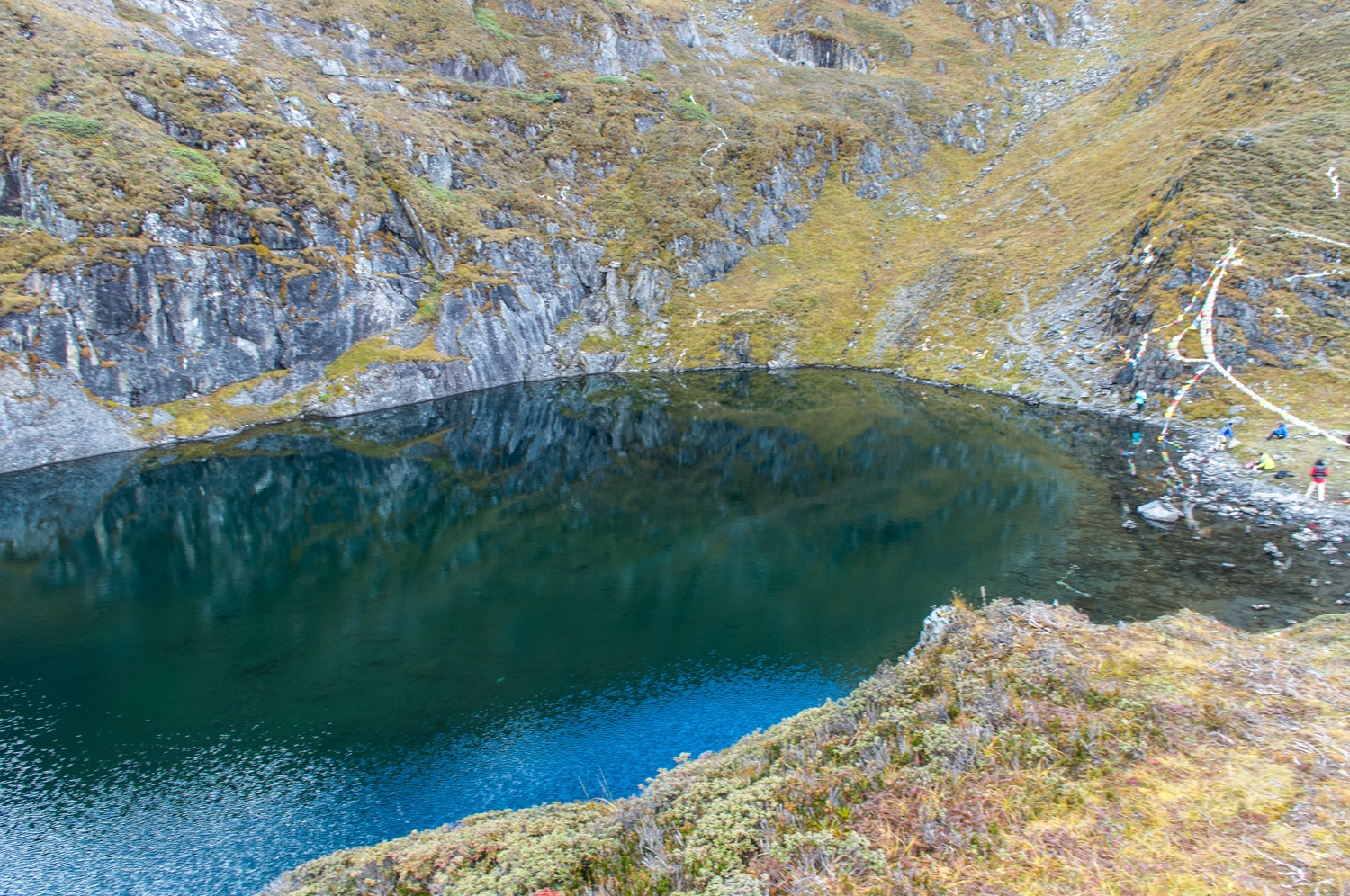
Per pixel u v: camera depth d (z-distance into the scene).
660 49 140.12
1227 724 15.25
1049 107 140.38
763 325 106.12
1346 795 12.56
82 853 22.92
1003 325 89.31
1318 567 37.22
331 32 108.44
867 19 164.88
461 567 44.22
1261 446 52.38
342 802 24.78
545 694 30.75
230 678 32.59
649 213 115.12
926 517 48.44
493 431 77.31
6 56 73.88
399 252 92.81
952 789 14.42
